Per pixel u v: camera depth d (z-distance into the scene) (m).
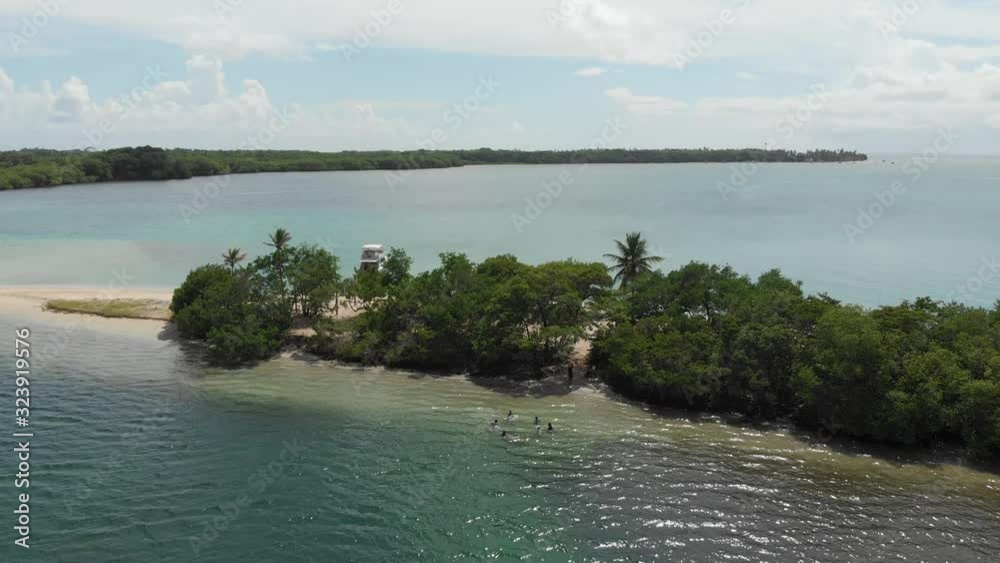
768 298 57.66
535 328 63.06
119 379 58.66
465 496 40.59
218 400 54.50
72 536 35.62
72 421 50.03
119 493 40.00
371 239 133.62
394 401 54.88
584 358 63.75
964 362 48.84
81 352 65.31
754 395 52.91
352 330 65.56
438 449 46.56
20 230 140.25
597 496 40.72
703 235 141.62
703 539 36.47
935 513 39.34
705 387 52.22
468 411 53.12
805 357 51.22
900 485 42.53
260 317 67.25
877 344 47.91
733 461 45.44
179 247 123.06
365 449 46.38
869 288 96.06
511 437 48.53
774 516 38.75
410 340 62.75
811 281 100.44
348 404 54.06
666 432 49.81
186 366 62.09
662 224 159.00
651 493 41.16
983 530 37.66
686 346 54.22
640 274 74.88
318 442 47.31
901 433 46.69
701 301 62.03
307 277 70.31
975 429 45.94
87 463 43.59
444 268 71.38
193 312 68.38
